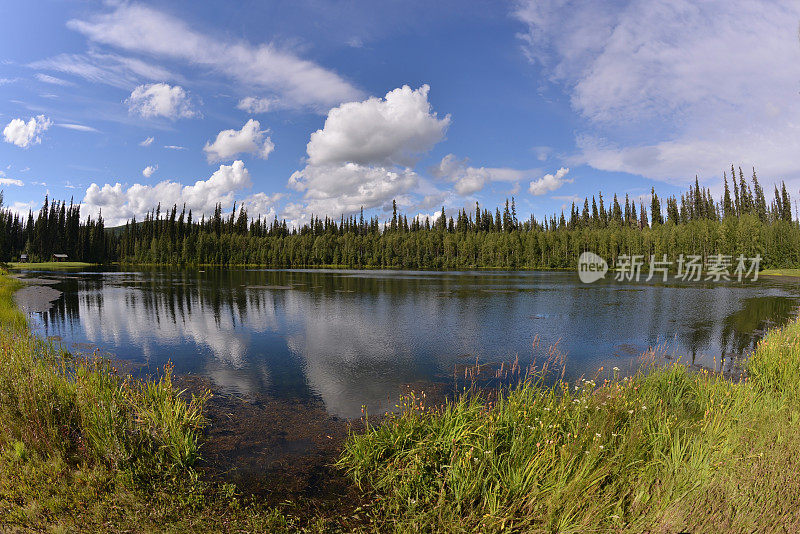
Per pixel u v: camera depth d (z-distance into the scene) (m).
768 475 4.48
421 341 17.06
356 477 5.71
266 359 13.89
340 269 107.62
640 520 3.97
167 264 122.75
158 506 4.73
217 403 9.37
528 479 4.62
